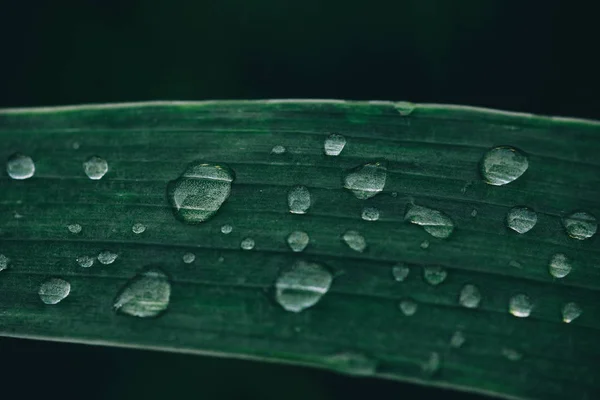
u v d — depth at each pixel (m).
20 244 0.12
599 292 0.12
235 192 0.12
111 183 0.12
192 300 0.12
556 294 0.12
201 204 0.12
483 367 0.12
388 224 0.12
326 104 0.12
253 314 0.12
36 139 0.12
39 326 0.12
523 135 0.12
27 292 0.12
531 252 0.12
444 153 0.12
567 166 0.12
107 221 0.12
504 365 0.12
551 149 0.12
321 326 0.12
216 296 0.12
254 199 0.12
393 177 0.12
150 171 0.12
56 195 0.12
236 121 0.12
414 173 0.12
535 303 0.12
